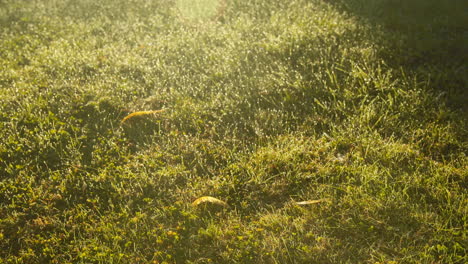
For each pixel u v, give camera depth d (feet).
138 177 12.90
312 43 18.92
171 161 13.60
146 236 11.10
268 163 13.10
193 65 18.24
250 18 22.04
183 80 17.34
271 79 16.81
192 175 13.05
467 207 11.07
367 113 14.60
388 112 15.07
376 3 22.63
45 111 15.89
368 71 16.83
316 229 10.98
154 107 16.10
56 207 12.22
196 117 15.25
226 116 15.26
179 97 16.22
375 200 11.53
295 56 18.30
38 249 11.00
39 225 11.58
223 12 23.08
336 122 14.78
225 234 11.01
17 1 26.08
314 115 15.17
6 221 11.67
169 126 15.14
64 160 13.71
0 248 11.07
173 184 12.75
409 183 11.98
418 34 19.71
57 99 16.48
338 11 22.04
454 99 15.60
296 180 12.55
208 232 10.98
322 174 12.67
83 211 11.95
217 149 13.83
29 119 15.34
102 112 15.74
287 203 11.87
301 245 10.55
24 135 14.70
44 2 25.77
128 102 16.42
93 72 18.37
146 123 15.26
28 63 19.65
